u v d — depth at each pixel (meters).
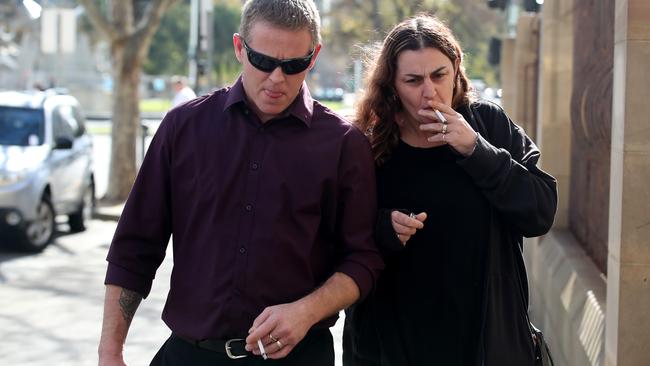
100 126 66.94
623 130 5.90
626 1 5.85
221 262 4.82
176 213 5.00
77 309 13.41
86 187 21.45
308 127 4.88
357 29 46.16
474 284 5.07
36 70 97.56
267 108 4.73
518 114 15.55
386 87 5.14
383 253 5.09
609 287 6.28
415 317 5.18
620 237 5.94
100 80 97.69
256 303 4.79
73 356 10.98
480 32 45.41
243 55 4.78
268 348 4.59
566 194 11.73
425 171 5.13
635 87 5.85
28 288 14.91
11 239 18.62
